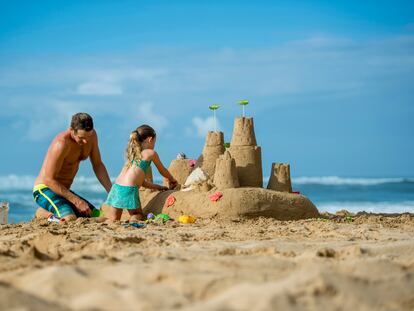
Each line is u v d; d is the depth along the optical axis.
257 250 5.84
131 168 10.18
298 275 3.78
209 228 8.60
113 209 10.11
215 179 10.44
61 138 10.14
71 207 10.12
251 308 3.26
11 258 5.33
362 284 3.75
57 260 5.26
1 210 11.52
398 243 6.77
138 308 3.35
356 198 32.97
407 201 29.38
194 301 3.57
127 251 5.70
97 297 3.50
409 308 3.53
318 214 10.65
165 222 9.32
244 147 10.74
